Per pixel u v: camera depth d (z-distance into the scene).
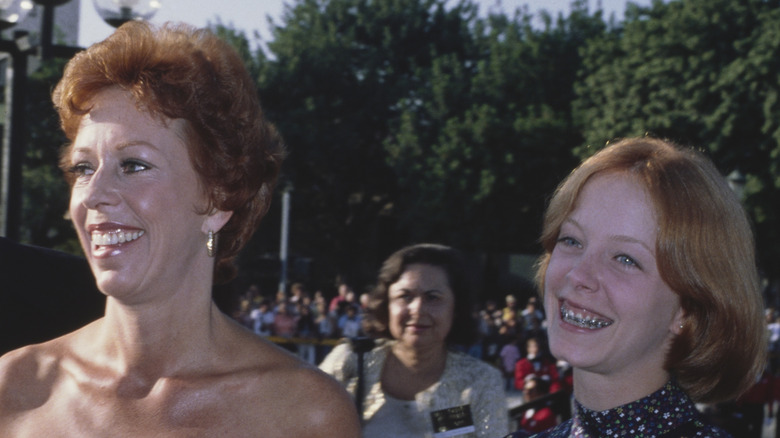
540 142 27.95
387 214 35.25
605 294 1.51
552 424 5.18
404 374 3.03
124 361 1.67
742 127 23.55
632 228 1.50
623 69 25.56
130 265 1.58
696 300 1.49
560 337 1.56
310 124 31.94
